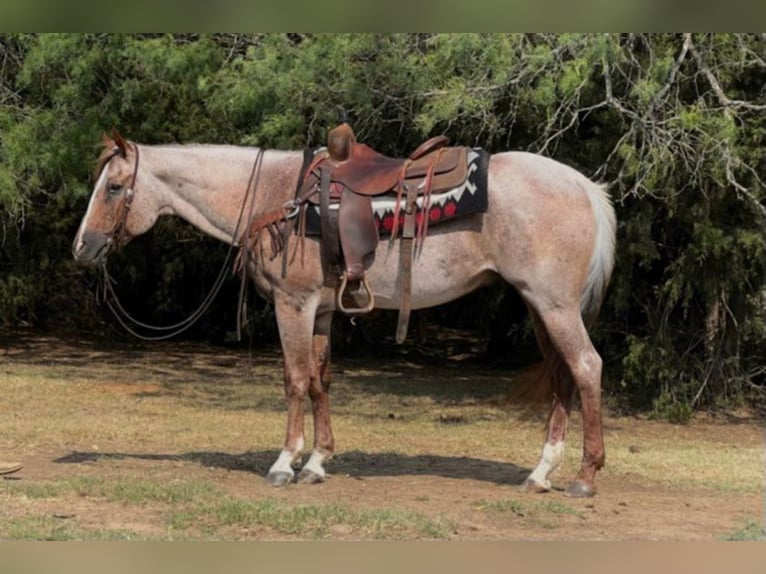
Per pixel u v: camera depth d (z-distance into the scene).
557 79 9.21
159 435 9.06
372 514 5.84
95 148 12.34
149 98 13.92
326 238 6.46
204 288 18.39
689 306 11.99
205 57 11.11
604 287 6.49
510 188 6.32
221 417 10.48
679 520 6.09
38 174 12.68
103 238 6.81
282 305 6.70
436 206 6.36
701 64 9.41
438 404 12.04
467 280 6.46
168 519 5.80
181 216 6.96
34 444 8.34
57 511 5.93
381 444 8.91
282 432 9.47
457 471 7.56
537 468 6.76
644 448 9.32
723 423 11.39
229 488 6.66
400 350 17.72
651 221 11.26
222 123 13.80
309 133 10.85
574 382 6.71
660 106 9.38
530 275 6.29
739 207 11.12
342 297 6.64
